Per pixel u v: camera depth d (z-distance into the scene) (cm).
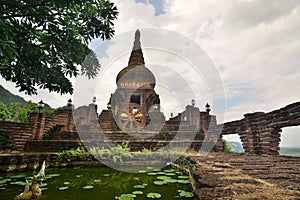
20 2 356
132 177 403
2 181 342
